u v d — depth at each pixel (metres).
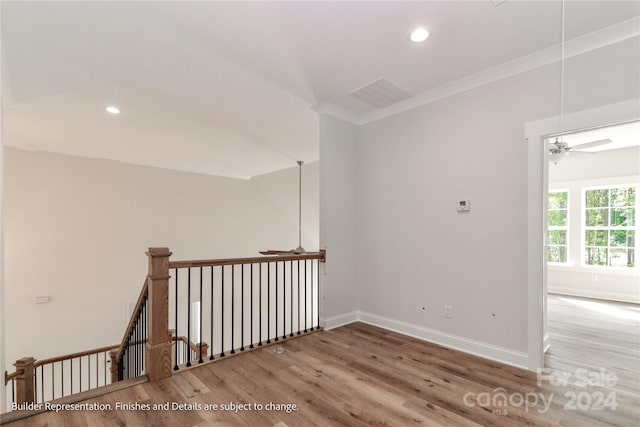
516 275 2.50
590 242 5.35
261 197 7.46
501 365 2.49
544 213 2.55
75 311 5.02
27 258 4.67
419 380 2.25
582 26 2.05
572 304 4.71
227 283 6.83
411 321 3.20
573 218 5.48
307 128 3.99
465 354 2.72
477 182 2.73
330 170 3.46
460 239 2.84
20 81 2.69
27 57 2.34
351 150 3.72
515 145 2.52
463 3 1.83
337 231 3.54
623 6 1.84
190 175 6.39
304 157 5.35
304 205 7.09
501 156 2.60
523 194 2.47
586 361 2.60
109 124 3.78
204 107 3.32
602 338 3.19
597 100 2.14
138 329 3.41
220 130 4.04
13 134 4.07
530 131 2.44
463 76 2.73
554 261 5.71
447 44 2.25
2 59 2.31
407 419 1.79
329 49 2.31
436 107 3.04
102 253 5.31
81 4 1.80
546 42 2.23
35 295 4.71
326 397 2.02
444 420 1.78
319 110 3.42
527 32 2.11
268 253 4.11
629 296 4.86
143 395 2.03
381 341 3.04
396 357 2.66
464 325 2.79
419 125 3.17
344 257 3.62
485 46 2.28
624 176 4.95
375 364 2.52
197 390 2.11
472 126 2.78
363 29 2.07
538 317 2.38
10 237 4.55
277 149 4.90
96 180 5.29
